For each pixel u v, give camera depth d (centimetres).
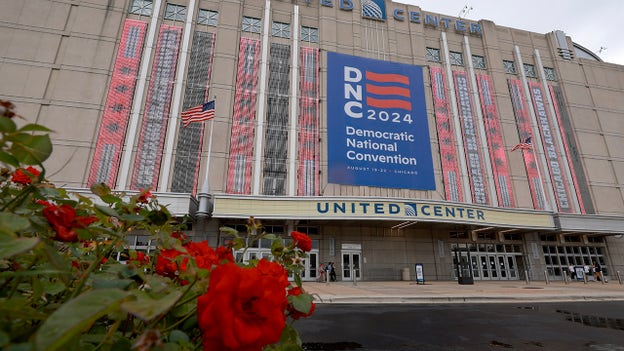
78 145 1969
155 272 143
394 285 1831
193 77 2327
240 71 2441
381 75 2689
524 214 2309
